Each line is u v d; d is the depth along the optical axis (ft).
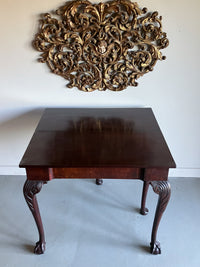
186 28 4.83
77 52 5.01
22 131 6.07
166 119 5.84
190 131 5.98
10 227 5.25
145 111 5.38
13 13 4.75
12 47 5.07
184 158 6.38
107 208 5.70
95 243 4.91
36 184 3.89
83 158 3.74
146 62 5.11
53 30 4.82
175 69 5.24
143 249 4.79
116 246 4.85
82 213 5.57
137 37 4.87
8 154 6.44
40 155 3.83
